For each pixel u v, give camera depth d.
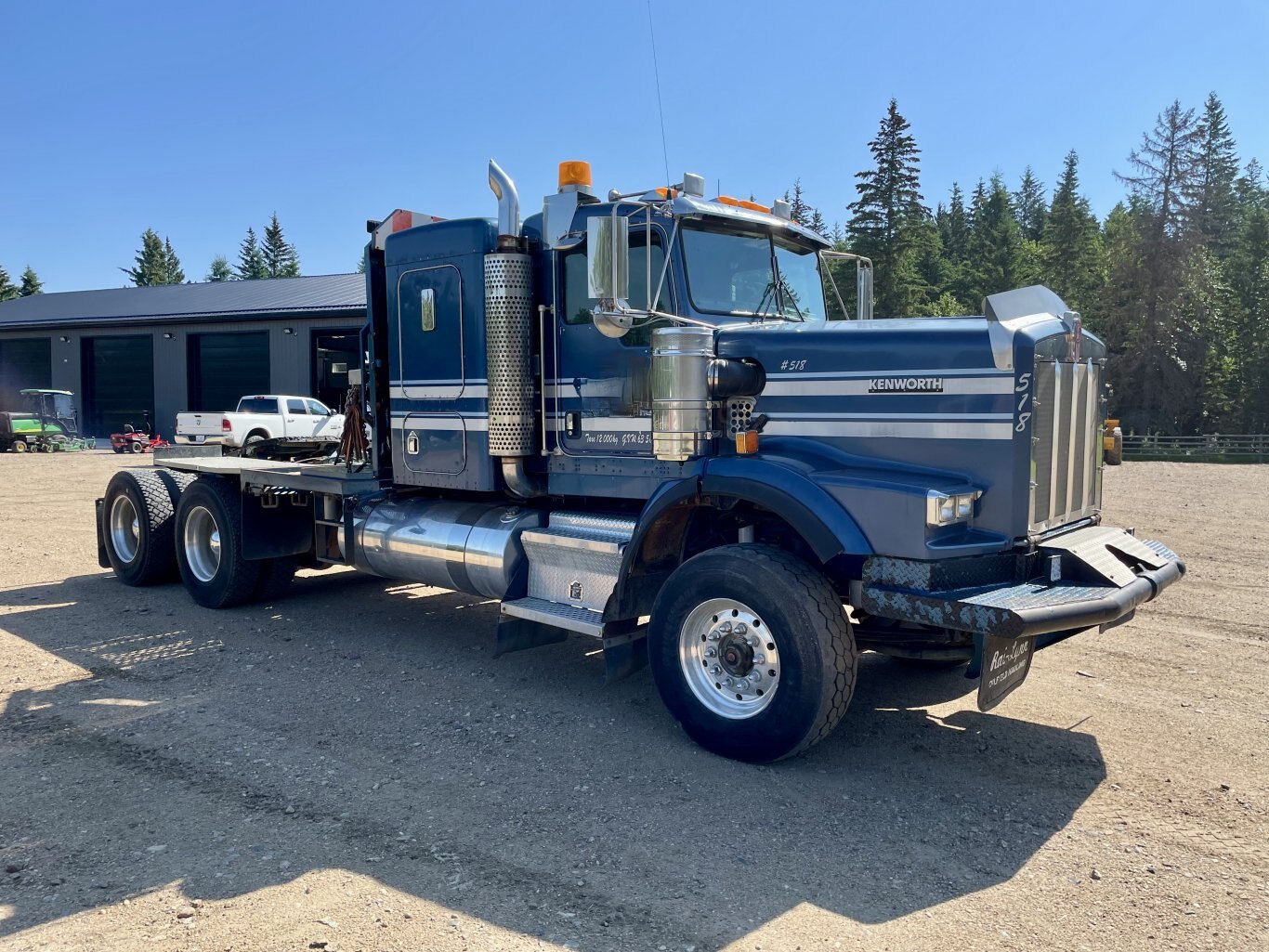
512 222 5.71
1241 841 3.73
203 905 3.22
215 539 7.75
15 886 3.34
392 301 6.51
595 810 3.99
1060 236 60.69
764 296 5.61
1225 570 9.30
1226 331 48.88
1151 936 3.05
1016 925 3.12
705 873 3.46
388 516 6.68
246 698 5.47
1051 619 3.89
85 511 14.12
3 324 35.88
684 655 4.68
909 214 42.38
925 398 4.50
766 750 4.38
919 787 4.26
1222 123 66.38
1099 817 3.95
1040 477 4.50
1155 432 41.22
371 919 3.13
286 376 31.59
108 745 4.71
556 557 5.49
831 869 3.50
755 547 4.52
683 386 4.78
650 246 5.12
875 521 4.25
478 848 3.64
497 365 5.71
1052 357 4.57
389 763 4.51
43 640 6.72
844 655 4.25
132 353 35.19
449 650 6.50
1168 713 5.23
